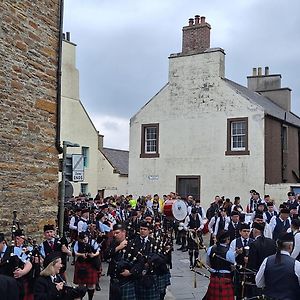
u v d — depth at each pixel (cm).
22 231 841
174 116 2545
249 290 823
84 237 1005
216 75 2447
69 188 1183
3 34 889
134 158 2636
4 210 873
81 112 2969
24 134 934
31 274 676
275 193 2255
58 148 1027
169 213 1795
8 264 637
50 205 995
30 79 956
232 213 1238
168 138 2552
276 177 2420
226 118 2405
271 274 625
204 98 2469
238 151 2356
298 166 2748
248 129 2341
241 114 2369
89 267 992
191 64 2517
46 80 1002
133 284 780
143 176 2603
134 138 2650
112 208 1638
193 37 2550
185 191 2491
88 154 3009
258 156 2309
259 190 2292
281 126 2512
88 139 3016
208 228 1631
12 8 913
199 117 2478
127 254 788
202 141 2459
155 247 815
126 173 3581
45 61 1002
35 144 962
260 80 2983
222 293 793
